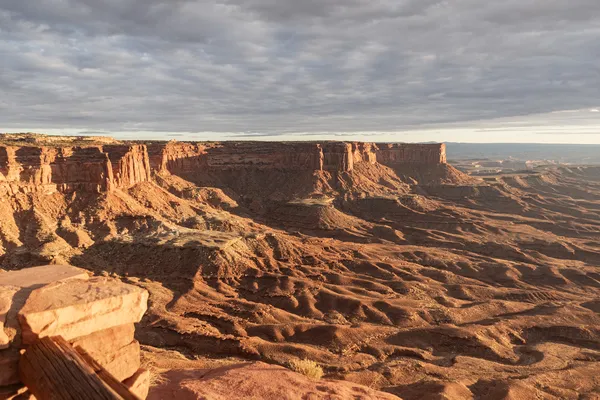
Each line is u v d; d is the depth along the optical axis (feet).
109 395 17.13
